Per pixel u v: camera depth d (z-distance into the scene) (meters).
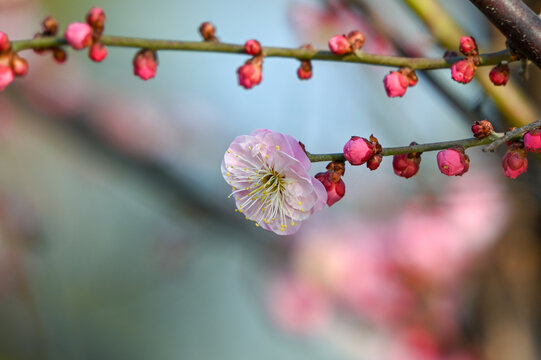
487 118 0.56
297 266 0.77
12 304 0.78
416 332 0.71
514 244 0.65
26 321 0.79
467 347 0.68
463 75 0.51
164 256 0.81
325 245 0.76
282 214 0.51
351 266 0.75
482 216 0.67
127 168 0.81
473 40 0.51
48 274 0.80
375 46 0.66
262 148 0.51
